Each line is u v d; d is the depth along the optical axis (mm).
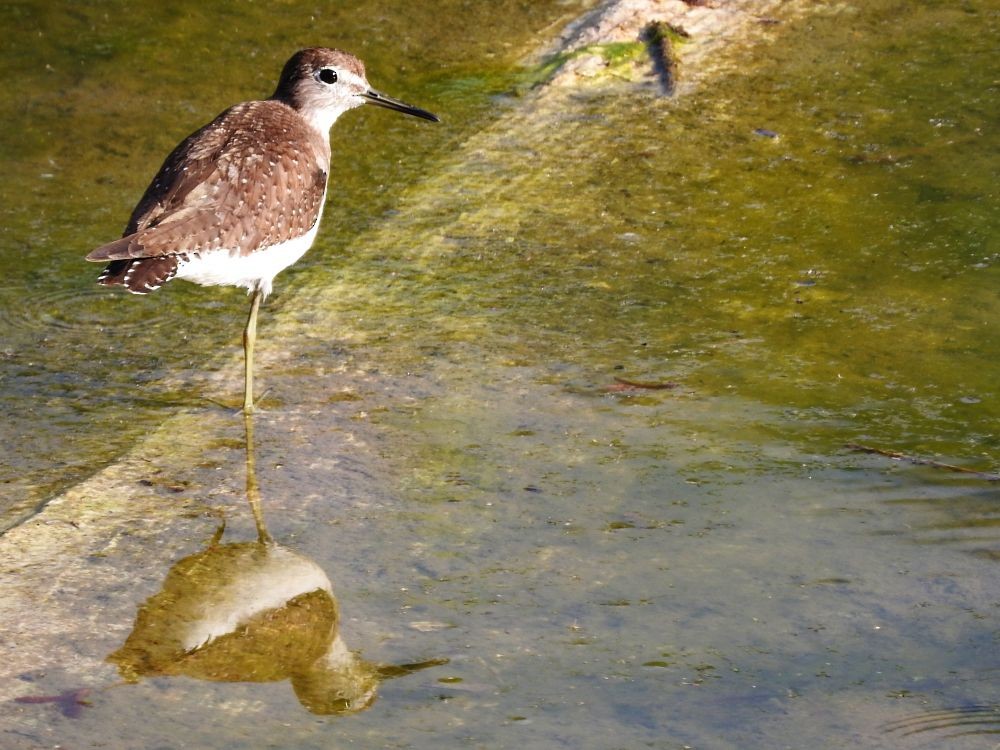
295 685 5277
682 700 5152
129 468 6766
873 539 6152
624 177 9805
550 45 12016
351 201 9641
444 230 9203
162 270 7172
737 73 11297
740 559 6035
